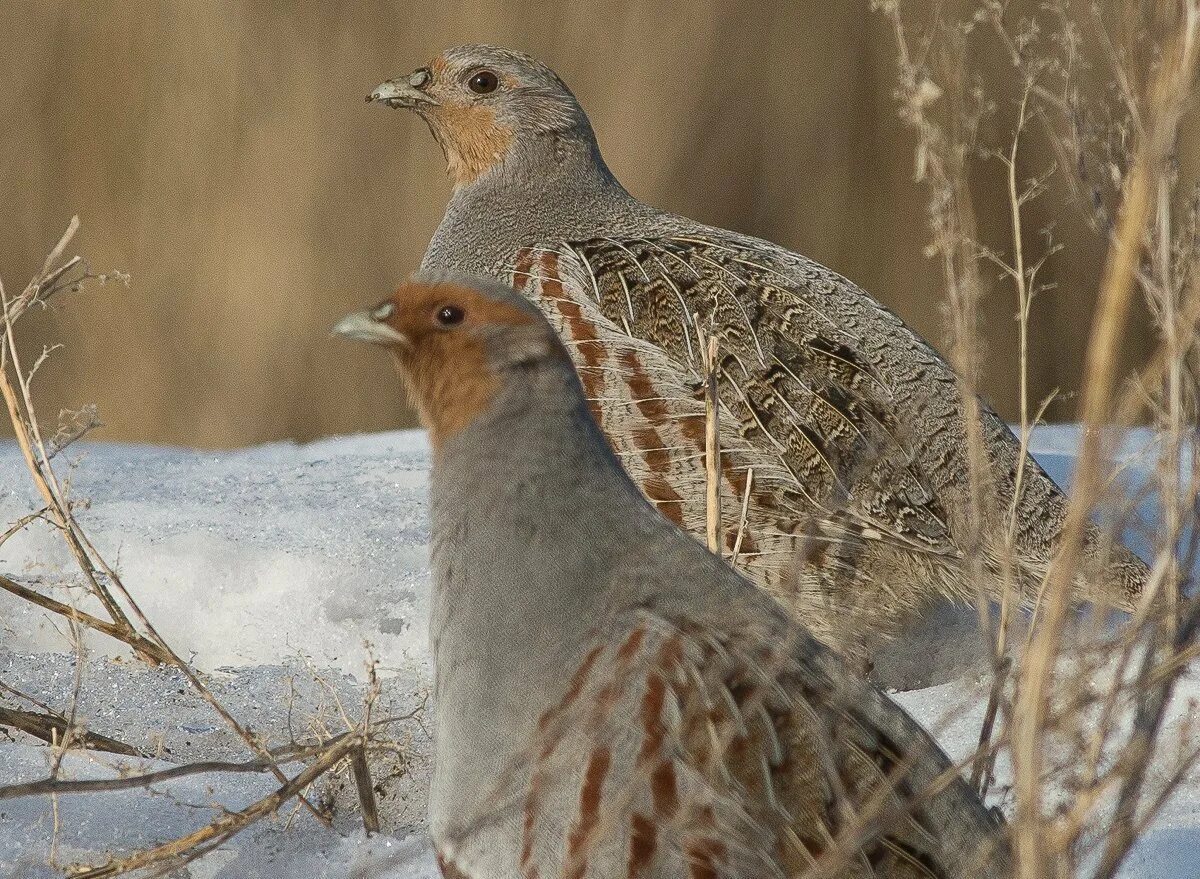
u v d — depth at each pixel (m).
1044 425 14.97
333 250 19.39
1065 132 8.64
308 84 19.34
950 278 6.26
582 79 20.00
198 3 19.30
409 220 19.45
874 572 10.52
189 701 8.88
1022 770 5.27
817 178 20.86
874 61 20.94
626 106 19.94
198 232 19.38
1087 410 5.22
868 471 10.49
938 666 10.48
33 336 19.39
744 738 5.41
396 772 7.77
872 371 10.75
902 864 5.47
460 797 5.64
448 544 5.83
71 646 9.96
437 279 6.05
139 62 19.41
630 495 5.84
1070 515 5.30
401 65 19.48
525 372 5.83
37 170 19.41
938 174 6.18
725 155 20.53
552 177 12.20
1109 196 7.14
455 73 12.44
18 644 9.99
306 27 19.41
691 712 5.38
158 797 7.50
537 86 12.33
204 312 19.34
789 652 5.57
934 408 10.67
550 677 5.55
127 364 19.22
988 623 6.29
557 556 5.67
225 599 10.43
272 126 19.33
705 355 8.98
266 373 19.23
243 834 7.21
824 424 10.59
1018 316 7.52
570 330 11.16
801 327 10.87
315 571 10.54
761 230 20.81
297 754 7.36
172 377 19.31
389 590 10.35
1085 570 8.42
